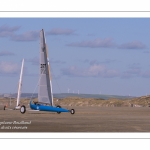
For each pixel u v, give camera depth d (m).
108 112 75.75
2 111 72.75
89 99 185.50
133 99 171.38
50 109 63.88
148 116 62.50
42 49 65.12
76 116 59.81
